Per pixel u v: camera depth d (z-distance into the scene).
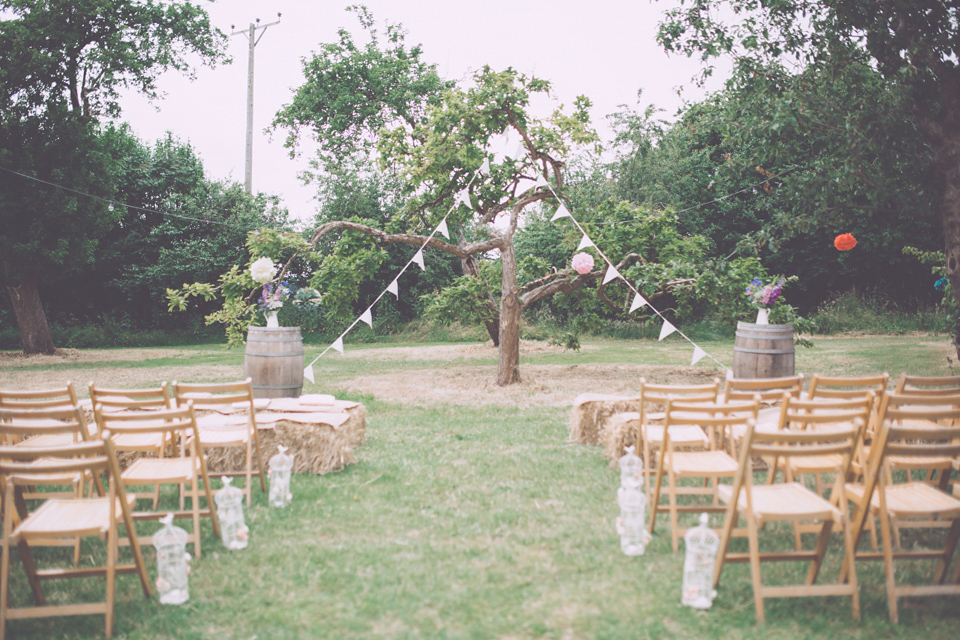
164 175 25.39
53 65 16.73
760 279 9.58
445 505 4.87
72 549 4.16
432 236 10.54
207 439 5.15
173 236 25.22
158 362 16.16
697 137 24.59
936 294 24.31
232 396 5.02
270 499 4.93
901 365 12.65
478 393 10.28
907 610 3.30
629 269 10.81
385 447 6.65
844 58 7.89
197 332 24.58
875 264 24.28
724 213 24.11
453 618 3.22
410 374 12.88
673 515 4.02
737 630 3.09
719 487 3.69
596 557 3.90
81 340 23.30
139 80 18.34
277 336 8.40
